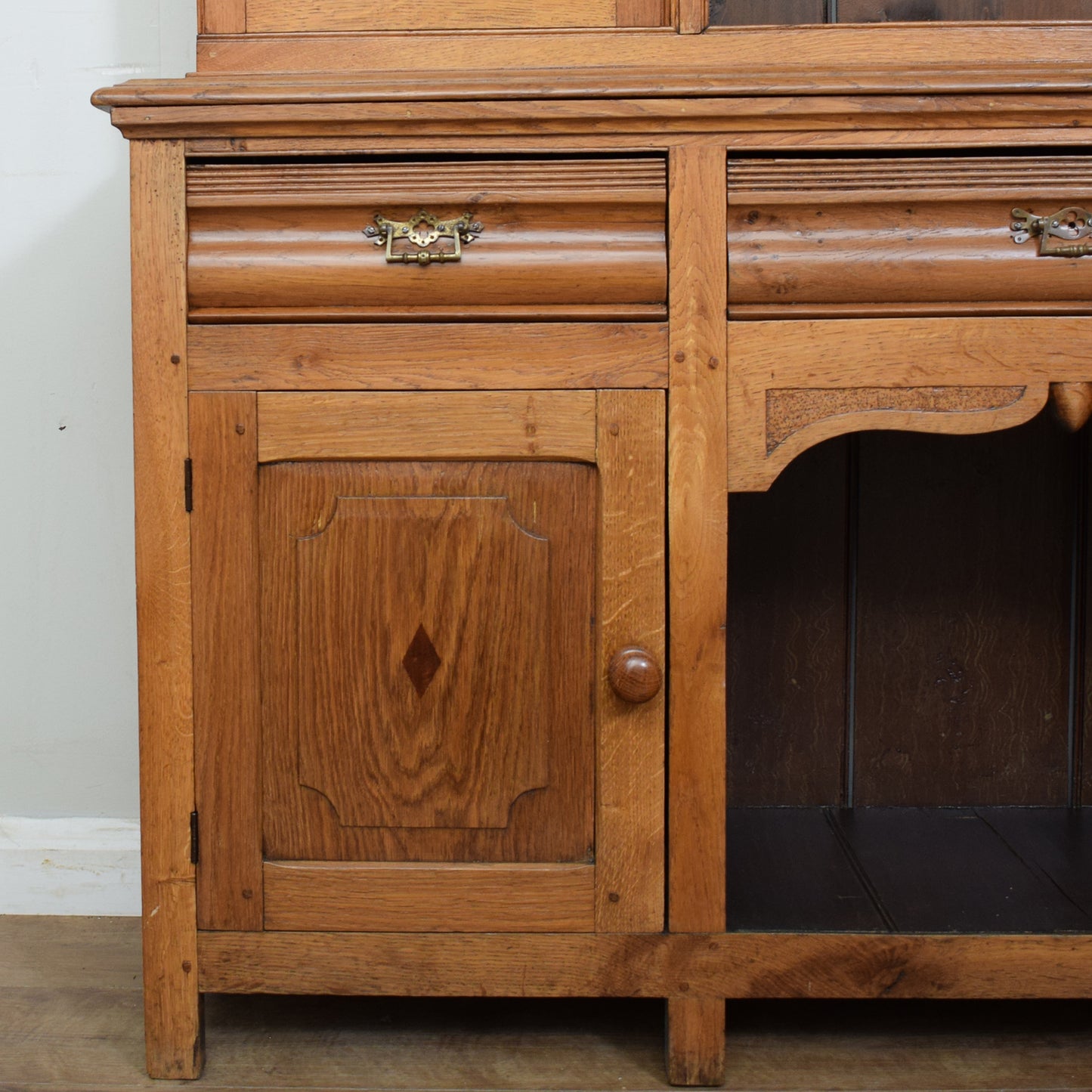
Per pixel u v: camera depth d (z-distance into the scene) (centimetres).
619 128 97
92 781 148
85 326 143
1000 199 97
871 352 99
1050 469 147
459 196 99
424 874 103
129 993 123
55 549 146
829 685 149
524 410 100
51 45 141
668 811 102
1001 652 149
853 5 128
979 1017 119
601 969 103
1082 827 140
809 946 103
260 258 99
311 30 108
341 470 102
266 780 103
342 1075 107
